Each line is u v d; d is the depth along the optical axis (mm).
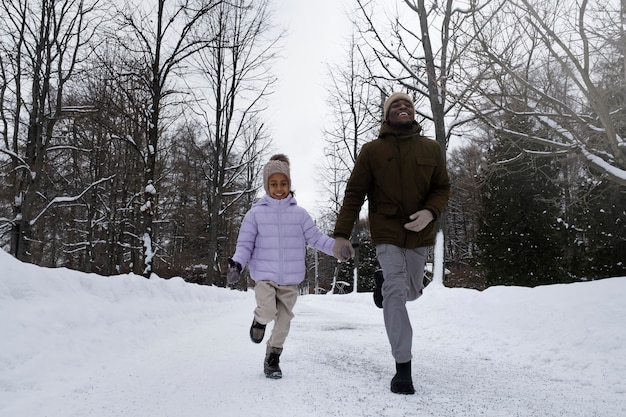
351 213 3172
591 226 13086
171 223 32594
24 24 12906
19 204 13977
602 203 12531
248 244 3402
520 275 16641
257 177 28625
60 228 23906
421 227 2895
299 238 3457
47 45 12945
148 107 12742
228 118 17422
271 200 3492
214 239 17422
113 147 22734
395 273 2941
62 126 18969
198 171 28391
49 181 20312
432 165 3154
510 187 16781
